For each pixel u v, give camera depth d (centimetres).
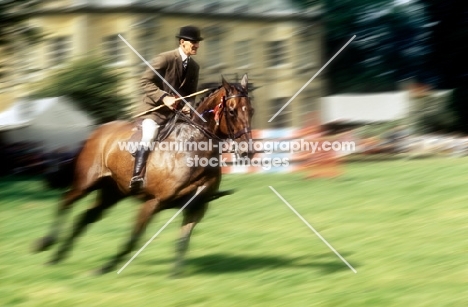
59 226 1152
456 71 4581
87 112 3634
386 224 1452
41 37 2719
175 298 923
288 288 966
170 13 5188
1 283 1034
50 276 1067
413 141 3644
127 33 5038
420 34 4706
